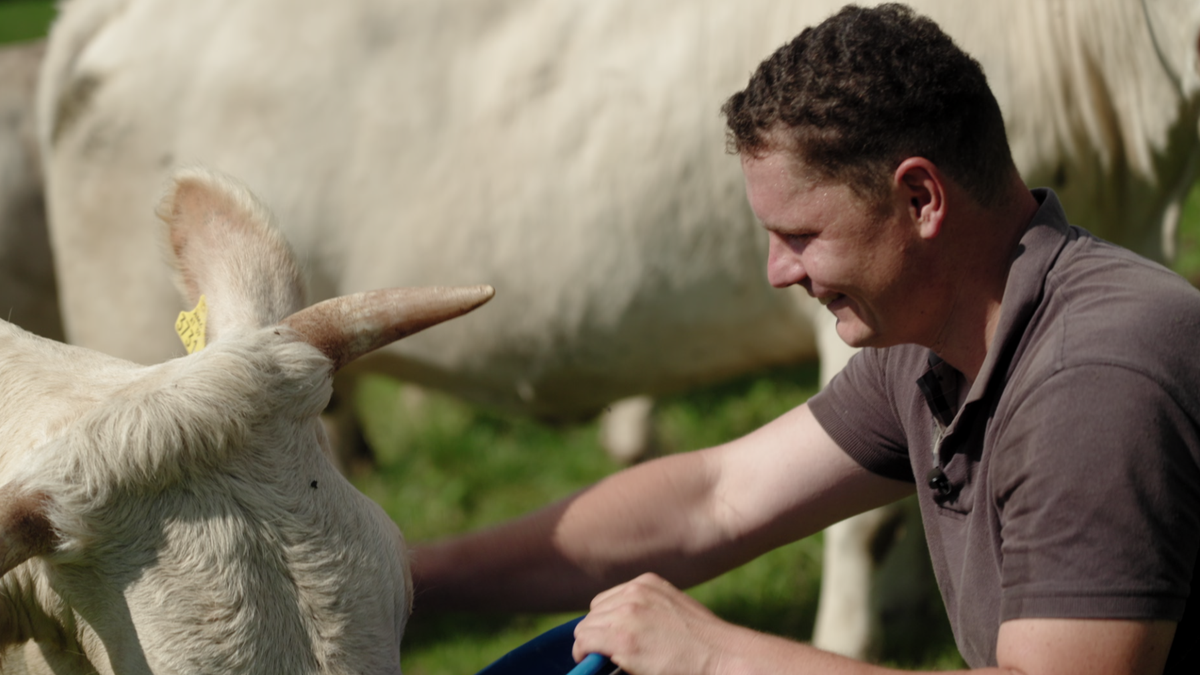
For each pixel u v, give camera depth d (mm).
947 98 1729
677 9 3715
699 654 1762
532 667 2141
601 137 3744
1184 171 3604
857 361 2271
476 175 3854
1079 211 3604
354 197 3945
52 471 1817
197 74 3990
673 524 2348
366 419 6719
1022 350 1786
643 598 1831
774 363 4113
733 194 3705
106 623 1867
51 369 2250
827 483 2287
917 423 2068
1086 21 3395
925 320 1887
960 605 1970
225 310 2221
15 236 4867
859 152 1738
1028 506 1646
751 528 2324
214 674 1817
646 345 3990
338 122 3914
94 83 4059
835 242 1815
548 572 2363
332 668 1869
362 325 2119
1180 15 3293
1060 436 1620
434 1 3867
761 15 3639
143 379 1965
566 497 2416
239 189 2408
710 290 3850
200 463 1883
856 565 3844
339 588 1903
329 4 3916
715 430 5965
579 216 3799
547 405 4277
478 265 3916
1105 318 1675
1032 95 3455
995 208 1827
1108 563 1569
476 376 4188
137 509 1854
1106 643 1568
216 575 1843
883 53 1726
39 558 1920
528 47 3799
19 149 4859
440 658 4434
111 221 4141
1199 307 1688
